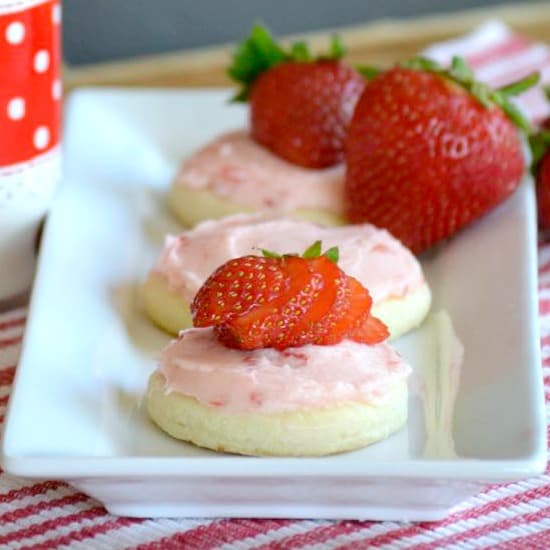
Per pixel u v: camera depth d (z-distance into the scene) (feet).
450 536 1.71
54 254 1.97
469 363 1.86
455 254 2.03
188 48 2.61
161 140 2.27
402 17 2.73
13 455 1.68
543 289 2.05
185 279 1.91
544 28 2.66
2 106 1.90
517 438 1.71
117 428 1.77
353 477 1.65
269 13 2.63
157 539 1.70
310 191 2.08
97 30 2.55
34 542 1.70
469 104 2.01
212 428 1.72
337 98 2.09
